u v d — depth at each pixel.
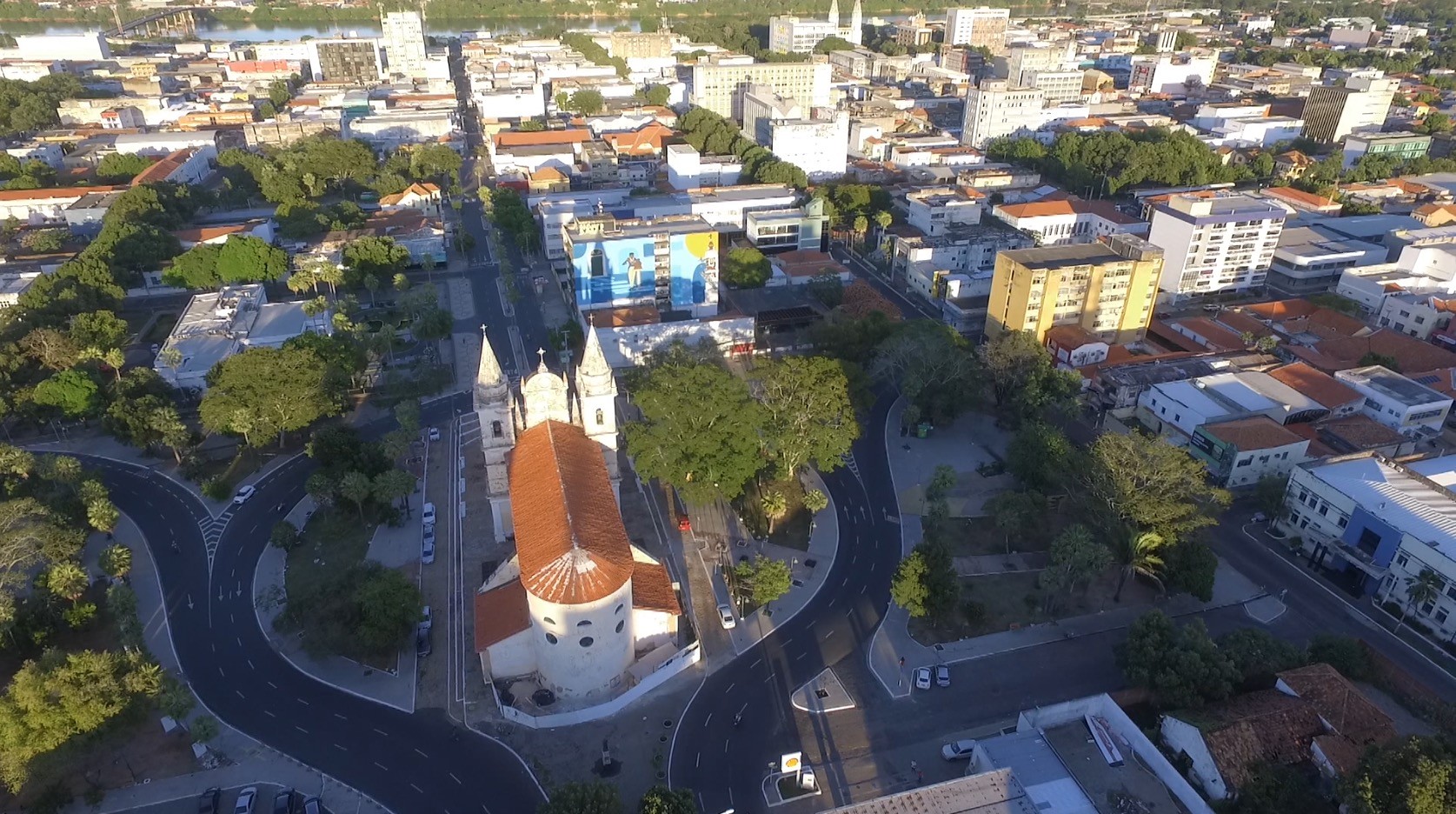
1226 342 189.50
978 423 170.38
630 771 98.38
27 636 110.81
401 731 103.25
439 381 178.12
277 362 151.12
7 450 135.00
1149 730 97.56
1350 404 160.25
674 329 189.25
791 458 142.62
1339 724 92.00
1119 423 162.62
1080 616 121.25
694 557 132.38
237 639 116.50
